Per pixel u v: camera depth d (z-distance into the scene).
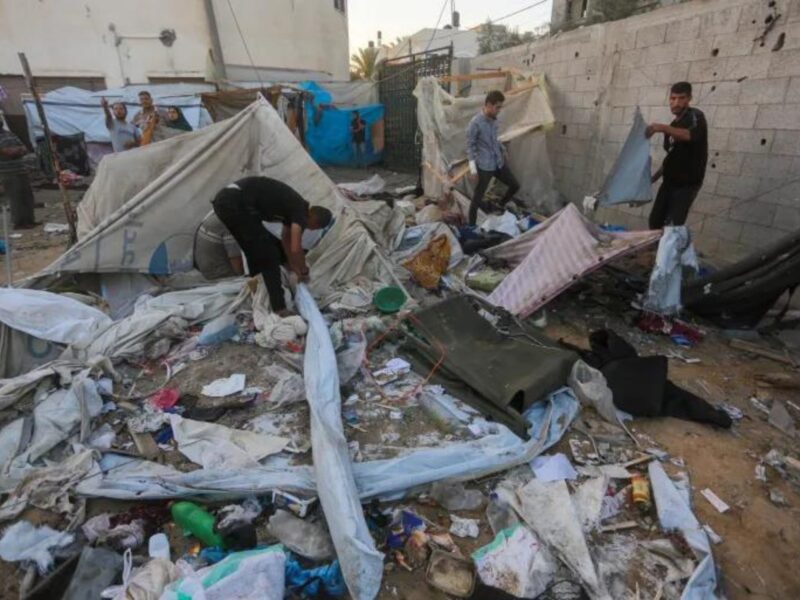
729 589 2.02
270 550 1.99
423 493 2.44
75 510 2.31
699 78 5.27
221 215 3.73
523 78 7.67
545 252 4.43
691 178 4.46
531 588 1.95
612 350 3.49
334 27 16.00
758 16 4.58
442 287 4.82
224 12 13.62
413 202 7.73
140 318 3.73
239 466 2.53
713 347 3.94
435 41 26.62
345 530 1.99
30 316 3.51
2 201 7.99
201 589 1.75
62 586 1.96
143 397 3.16
